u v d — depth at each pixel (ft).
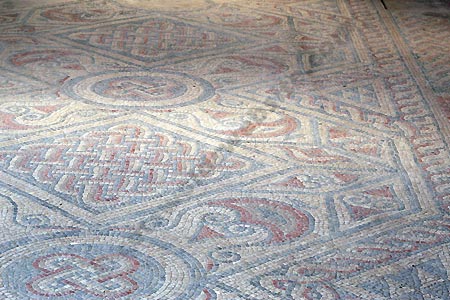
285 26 22.43
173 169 12.53
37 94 15.94
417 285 9.49
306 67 18.47
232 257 10.02
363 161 13.12
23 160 12.69
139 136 13.87
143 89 16.46
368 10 24.86
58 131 13.98
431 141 14.08
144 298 9.07
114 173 12.32
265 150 13.44
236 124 14.64
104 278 9.46
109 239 10.37
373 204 11.57
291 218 11.07
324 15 24.00
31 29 21.12
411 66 18.79
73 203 11.32
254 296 9.17
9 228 10.55
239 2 25.31
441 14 24.59
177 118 14.84
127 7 24.06
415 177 12.54
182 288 9.30
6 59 18.28
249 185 12.06
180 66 18.17
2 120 14.42
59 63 18.10
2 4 23.93
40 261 9.79
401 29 22.54
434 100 16.37
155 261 9.88
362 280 9.57
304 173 12.56
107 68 17.84
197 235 10.55
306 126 14.65
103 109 15.19
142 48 19.57
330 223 10.96
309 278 9.58
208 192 11.79
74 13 23.09
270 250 10.21
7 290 9.14
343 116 15.25
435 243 10.49
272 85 17.02
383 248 10.33
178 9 24.03
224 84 16.99
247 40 20.71
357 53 19.85
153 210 11.19
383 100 16.26
